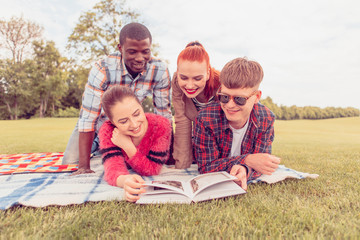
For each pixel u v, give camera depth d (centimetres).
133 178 187
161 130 237
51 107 4369
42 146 577
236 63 188
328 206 158
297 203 160
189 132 271
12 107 3934
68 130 1273
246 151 234
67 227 128
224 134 228
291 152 460
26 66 3866
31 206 160
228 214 141
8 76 3738
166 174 249
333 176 237
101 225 134
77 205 164
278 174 228
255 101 200
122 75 268
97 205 161
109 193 182
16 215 147
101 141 226
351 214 144
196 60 217
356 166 290
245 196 177
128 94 204
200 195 164
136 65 245
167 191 168
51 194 179
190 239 115
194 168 277
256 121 217
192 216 139
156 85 296
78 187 198
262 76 193
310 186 202
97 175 238
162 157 238
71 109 4381
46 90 3850
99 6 2305
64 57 2472
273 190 194
